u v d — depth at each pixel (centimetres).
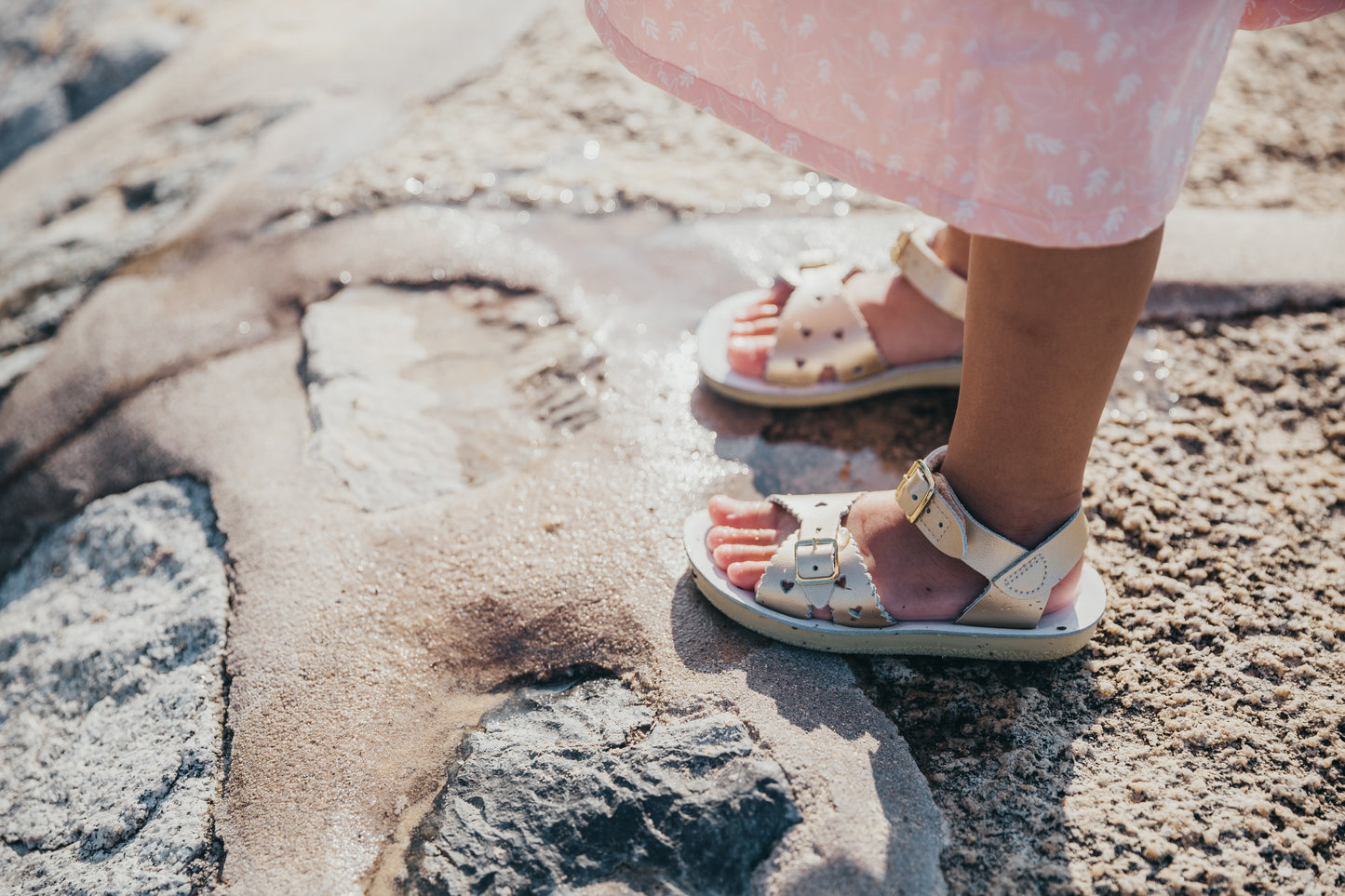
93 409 206
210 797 135
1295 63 278
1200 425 181
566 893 115
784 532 148
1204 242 214
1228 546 159
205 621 157
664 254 225
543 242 229
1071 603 141
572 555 160
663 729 132
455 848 121
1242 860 118
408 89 282
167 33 352
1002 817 122
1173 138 99
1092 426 120
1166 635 146
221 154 271
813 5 108
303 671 147
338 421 189
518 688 143
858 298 183
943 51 100
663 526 165
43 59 380
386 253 229
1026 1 93
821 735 130
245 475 182
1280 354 193
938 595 137
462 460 180
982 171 104
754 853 117
